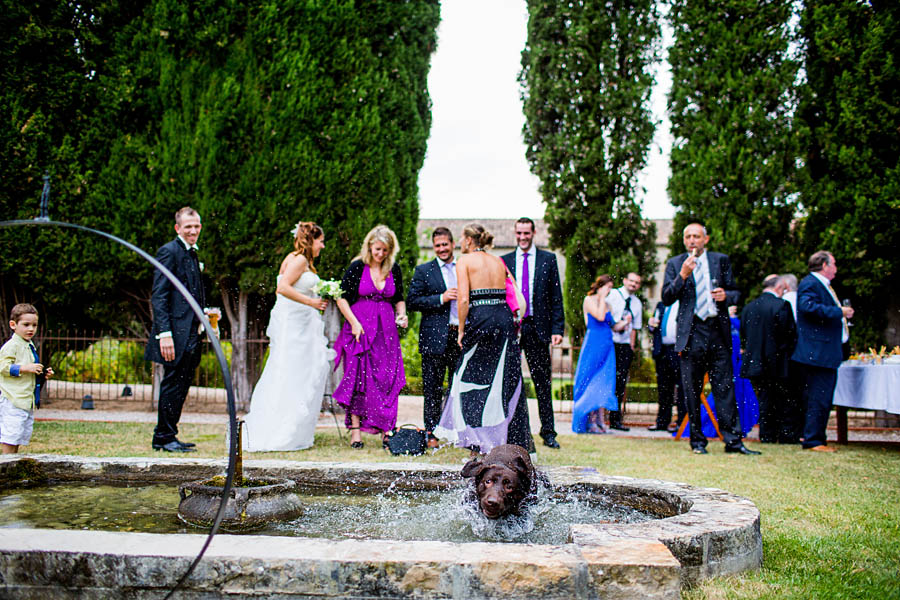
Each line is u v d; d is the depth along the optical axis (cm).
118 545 227
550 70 1272
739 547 268
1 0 966
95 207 1018
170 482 406
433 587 214
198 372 1129
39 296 1089
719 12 1143
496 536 315
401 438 611
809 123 1145
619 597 215
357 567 215
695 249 661
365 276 681
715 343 690
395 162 1148
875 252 1059
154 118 1043
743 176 1116
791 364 819
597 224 1252
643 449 704
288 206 1034
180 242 627
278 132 1025
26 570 222
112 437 698
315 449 638
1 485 388
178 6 1019
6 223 216
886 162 1067
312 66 1041
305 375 641
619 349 960
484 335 568
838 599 236
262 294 1112
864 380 739
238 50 1034
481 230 588
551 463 580
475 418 563
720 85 1141
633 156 1242
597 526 265
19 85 991
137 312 1146
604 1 1242
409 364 1410
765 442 839
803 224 1130
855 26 1084
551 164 1266
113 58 1040
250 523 308
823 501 428
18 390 532
